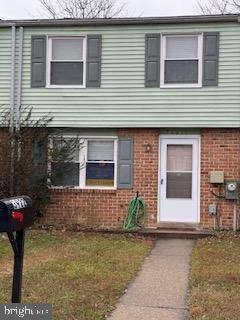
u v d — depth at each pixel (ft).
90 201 46.24
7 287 23.93
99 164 46.57
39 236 39.91
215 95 44.24
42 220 46.19
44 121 45.73
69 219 46.37
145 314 20.71
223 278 26.32
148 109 45.11
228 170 44.60
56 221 46.44
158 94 45.03
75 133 46.68
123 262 30.60
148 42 45.29
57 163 45.42
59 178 46.39
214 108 44.21
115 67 45.70
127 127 45.44
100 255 32.63
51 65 46.83
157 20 44.78
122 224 45.73
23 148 43.91
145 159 45.68
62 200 46.50
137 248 35.76
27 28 46.96
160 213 45.50
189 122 44.50
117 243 37.60
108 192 45.98
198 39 44.93
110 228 45.27
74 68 46.55
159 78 45.03
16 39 46.96
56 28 46.60
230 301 22.16
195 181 45.16
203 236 41.70
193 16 44.29
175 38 45.32
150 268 29.55
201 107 44.42
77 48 46.62
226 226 44.47
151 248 36.65
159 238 41.81
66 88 46.19
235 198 44.04
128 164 45.85
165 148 45.70
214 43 44.34
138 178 45.75
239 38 44.01
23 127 45.32
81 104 46.01
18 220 15.40
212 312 20.57
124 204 45.80
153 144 45.60
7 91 46.83
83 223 46.24
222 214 44.57
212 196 44.75
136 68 45.39
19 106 46.39
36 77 46.57
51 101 46.37
